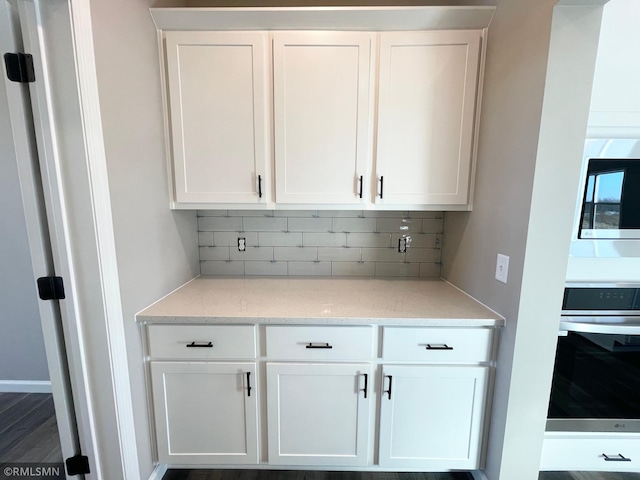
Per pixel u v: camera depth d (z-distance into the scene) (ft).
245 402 4.45
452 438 4.51
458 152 4.83
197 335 4.29
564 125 3.40
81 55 3.15
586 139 3.77
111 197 3.63
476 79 4.63
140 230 4.25
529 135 3.58
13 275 6.49
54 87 3.17
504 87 4.09
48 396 6.80
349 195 4.98
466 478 4.84
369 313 4.36
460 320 4.16
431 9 4.34
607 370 4.26
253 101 4.75
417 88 4.69
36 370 6.86
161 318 4.19
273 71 4.66
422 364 4.34
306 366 4.35
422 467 4.64
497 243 4.26
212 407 4.48
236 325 4.27
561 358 4.25
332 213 6.22
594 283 4.07
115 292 3.71
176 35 4.59
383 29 4.56
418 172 4.89
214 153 4.90
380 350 4.34
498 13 4.23
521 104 3.73
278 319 4.21
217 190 4.99
